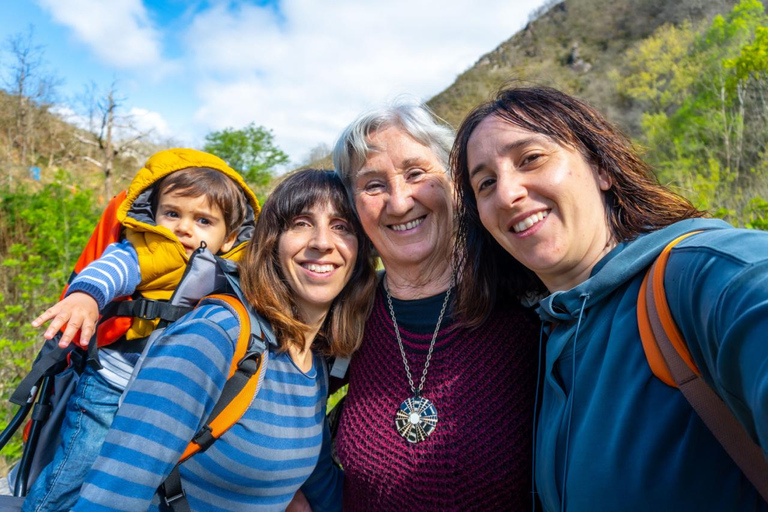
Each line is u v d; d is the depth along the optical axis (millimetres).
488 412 609
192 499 586
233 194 971
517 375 625
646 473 367
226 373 577
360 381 706
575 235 482
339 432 699
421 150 706
